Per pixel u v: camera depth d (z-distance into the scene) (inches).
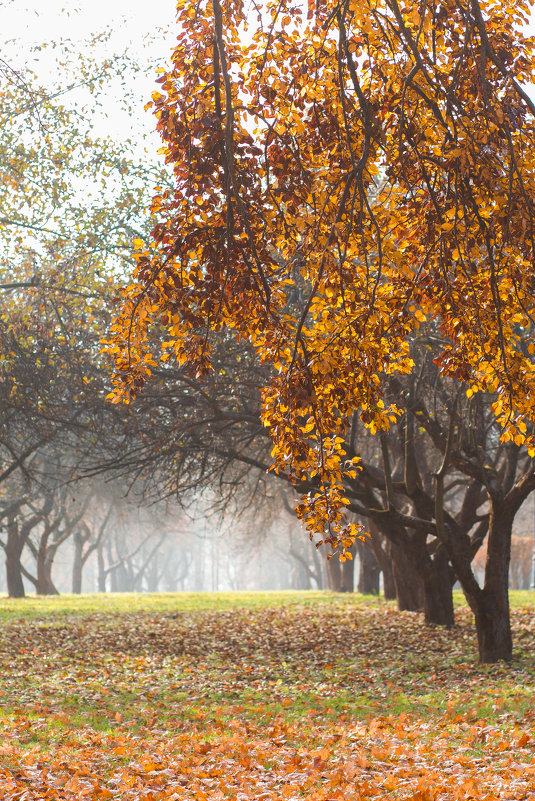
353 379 285.4
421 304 312.8
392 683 548.4
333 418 293.9
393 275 312.8
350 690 527.2
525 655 628.1
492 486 613.3
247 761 330.6
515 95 293.9
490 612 610.2
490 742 357.4
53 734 380.5
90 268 740.0
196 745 359.6
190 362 307.1
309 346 293.0
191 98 299.1
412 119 302.5
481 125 278.1
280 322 298.0
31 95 609.0
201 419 692.1
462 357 309.3
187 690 528.7
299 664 647.8
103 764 329.1
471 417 614.9
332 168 315.3
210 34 303.1
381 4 305.7
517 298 292.2
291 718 436.8
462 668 592.1
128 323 301.9
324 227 307.6
